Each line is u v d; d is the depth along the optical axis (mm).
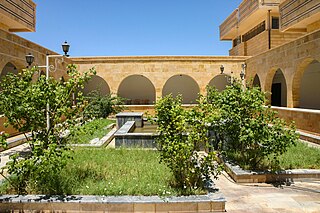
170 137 4906
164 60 19328
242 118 6430
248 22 21328
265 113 6590
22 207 4375
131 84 23422
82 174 5508
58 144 5324
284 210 4398
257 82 20922
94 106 16672
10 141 9438
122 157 7074
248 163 6395
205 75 19469
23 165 4551
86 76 5406
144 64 19328
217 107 6812
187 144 4816
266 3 18219
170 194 4578
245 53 23203
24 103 4836
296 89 13180
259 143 6402
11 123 4977
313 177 5906
